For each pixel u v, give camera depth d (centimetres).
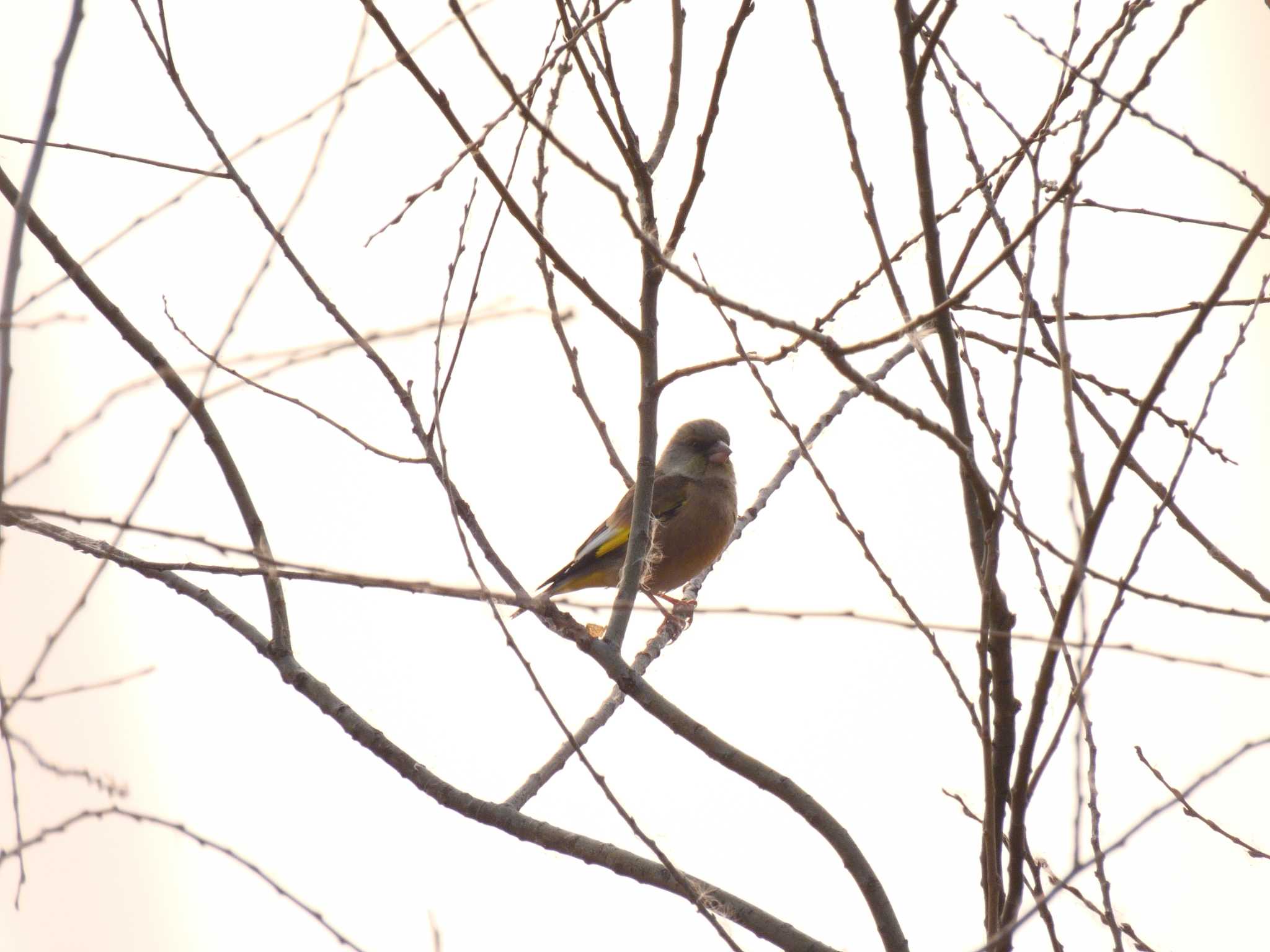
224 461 804
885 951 763
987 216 740
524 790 855
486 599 615
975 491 720
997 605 714
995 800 712
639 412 812
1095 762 662
